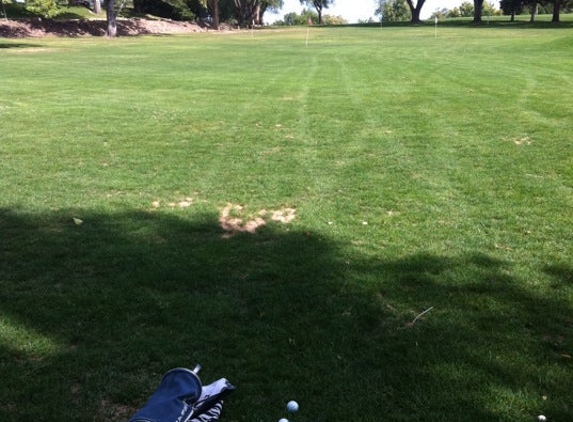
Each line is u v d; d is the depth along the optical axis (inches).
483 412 119.8
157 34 2203.5
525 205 244.8
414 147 350.0
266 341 147.8
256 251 204.1
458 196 259.1
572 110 447.5
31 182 287.4
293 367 136.3
